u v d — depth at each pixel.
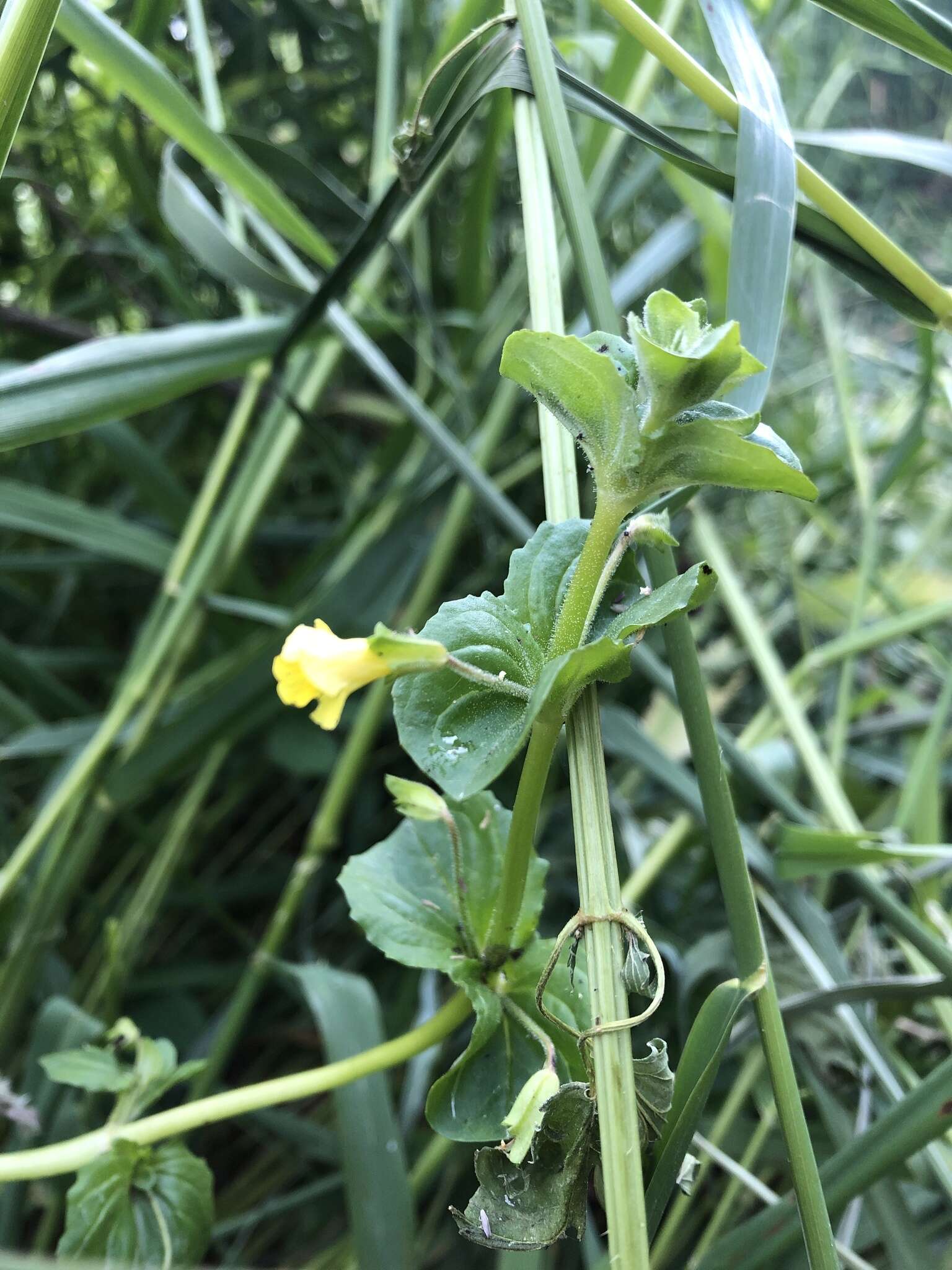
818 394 0.53
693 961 0.25
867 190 0.60
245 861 0.39
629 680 0.39
